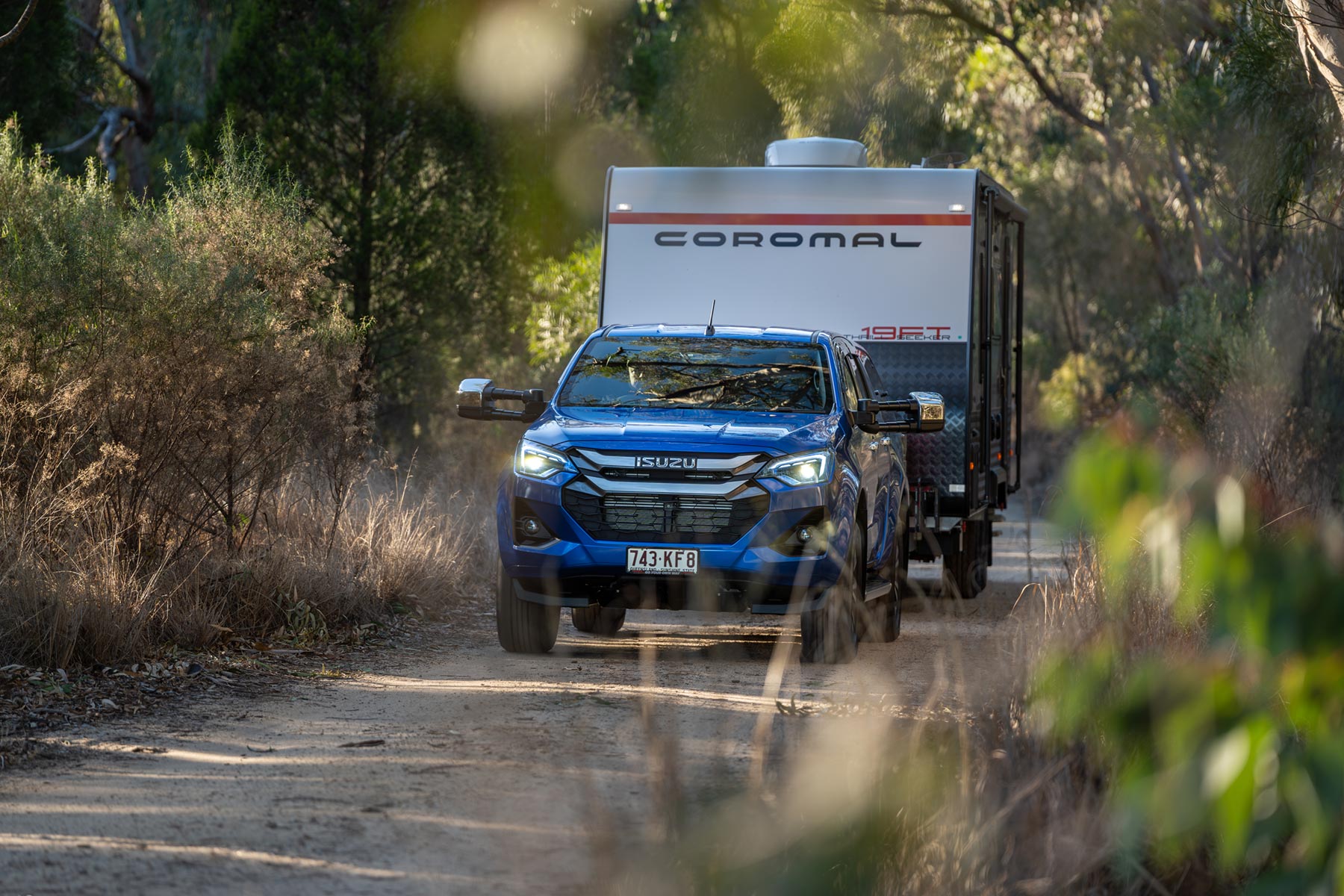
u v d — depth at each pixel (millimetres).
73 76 36094
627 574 15039
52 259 15859
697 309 21719
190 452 16188
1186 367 28297
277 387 16641
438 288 31641
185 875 7645
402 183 31578
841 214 21531
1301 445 20312
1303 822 2945
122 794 9289
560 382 17391
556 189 36219
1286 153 23328
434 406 31906
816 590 15047
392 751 10625
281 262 19891
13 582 13266
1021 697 7465
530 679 14039
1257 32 23297
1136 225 53969
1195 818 3016
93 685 12641
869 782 6156
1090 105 46094
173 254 16656
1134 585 3291
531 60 35188
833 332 20078
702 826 6039
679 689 13539
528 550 15281
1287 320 25359
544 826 8578
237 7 39688
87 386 15344
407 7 32375
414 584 18891
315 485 19031
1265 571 2840
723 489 15023
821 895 5168
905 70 37469
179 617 14656
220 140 23156
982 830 6238
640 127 41688
